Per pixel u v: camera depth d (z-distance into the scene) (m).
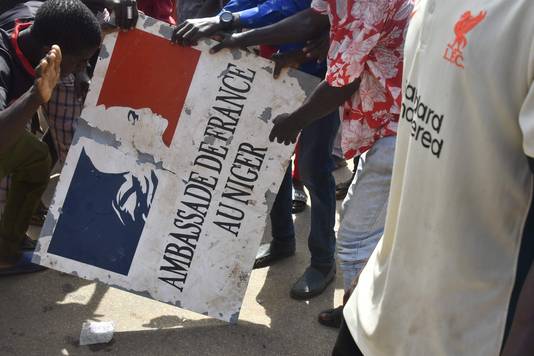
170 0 4.14
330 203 3.41
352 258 2.92
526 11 1.44
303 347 3.16
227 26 2.95
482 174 1.57
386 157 2.75
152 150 3.00
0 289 3.31
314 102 2.74
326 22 2.86
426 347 1.74
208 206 3.04
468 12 1.56
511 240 1.58
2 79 2.80
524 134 1.41
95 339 3.02
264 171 3.00
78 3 2.83
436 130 1.64
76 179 3.03
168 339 3.10
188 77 2.94
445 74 1.61
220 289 3.09
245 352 3.08
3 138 2.49
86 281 3.44
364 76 2.70
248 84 2.93
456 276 1.65
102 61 2.93
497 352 1.61
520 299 1.36
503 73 1.48
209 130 2.98
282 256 3.78
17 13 3.20
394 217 1.88
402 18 2.58
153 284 3.08
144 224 3.05
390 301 1.83
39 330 3.08
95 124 2.99
